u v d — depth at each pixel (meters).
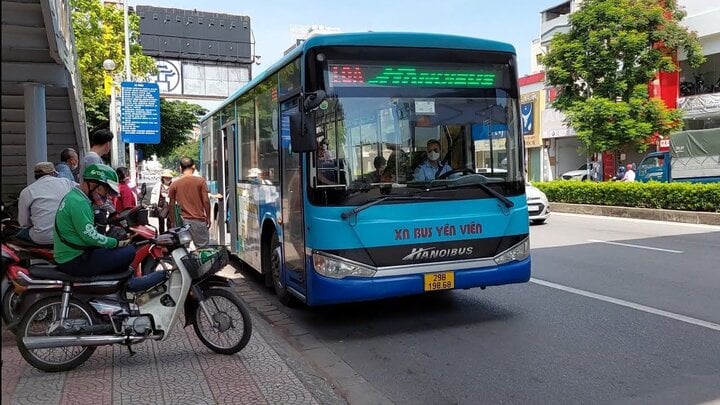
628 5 21.22
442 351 5.60
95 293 4.96
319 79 5.84
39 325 4.95
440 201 6.06
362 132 5.93
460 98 6.28
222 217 11.12
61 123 13.49
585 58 21.75
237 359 5.14
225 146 10.84
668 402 4.21
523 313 6.79
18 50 8.08
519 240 6.41
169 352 5.36
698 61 22.05
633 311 6.67
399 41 6.09
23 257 5.67
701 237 12.59
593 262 9.91
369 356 5.56
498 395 4.51
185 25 44.00
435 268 6.02
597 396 4.38
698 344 5.45
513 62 6.54
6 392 4.41
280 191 7.12
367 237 5.81
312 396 4.32
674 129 21.86
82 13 23.06
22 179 16.83
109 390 4.43
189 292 5.26
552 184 21.58
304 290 6.25
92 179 5.41
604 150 22.02
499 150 6.40
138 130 19.33
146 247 6.31
